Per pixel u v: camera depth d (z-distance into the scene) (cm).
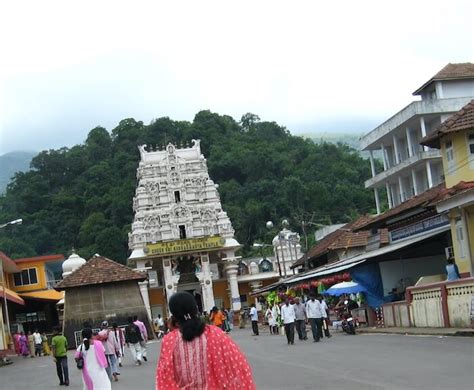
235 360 673
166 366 677
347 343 2777
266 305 6581
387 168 6378
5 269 6531
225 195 13175
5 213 14575
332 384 1622
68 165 15538
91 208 13488
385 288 3672
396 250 3566
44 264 7138
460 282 2533
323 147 15062
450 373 1569
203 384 667
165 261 9138
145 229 9238
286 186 12625
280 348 2998
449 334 2447
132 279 6006
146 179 9525
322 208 12256
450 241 3512
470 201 2920
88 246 12381
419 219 3959
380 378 1620
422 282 3322
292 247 9362
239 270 9881
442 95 5738
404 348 2216
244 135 15712
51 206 14338
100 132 16338
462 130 3203
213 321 3847
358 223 6112
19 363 4422
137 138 15700
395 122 5831
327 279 4247
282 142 15250
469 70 5775
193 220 9331
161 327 6688
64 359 2506
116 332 3000
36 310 7225
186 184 9531
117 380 2397
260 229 12388
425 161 5625
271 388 1664
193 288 9362
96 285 6016
